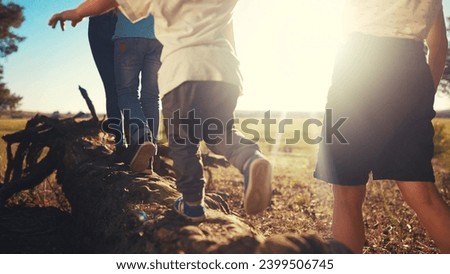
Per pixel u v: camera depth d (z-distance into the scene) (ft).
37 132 16.76
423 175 8.91
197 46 8.41
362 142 8.93
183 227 8.57
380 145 8.92
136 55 13.09
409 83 8.79
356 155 8.99
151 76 13.30
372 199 25.73
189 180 8.77
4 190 15.79
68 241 12.39
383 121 8.84
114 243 10.02
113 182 12.28
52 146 16.22
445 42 9.53
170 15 8.57
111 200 11.51
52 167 16.24
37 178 16.20
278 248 7.38
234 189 27.17
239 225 8.99
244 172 8.18
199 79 8.27
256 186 7.98
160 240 8.55
